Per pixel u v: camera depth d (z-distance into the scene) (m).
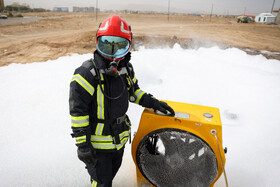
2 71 5.75
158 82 5.31
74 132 1.66
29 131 3.21
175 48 9.48
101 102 1.71
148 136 1.97
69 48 10.65
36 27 21.56
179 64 6.86
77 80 1.62
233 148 3.05
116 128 1.80
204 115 2.04
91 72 1.65
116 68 1.66
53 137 3.11
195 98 4.61
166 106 2.02
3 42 13.48
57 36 16.02
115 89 1.75
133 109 4.00
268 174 2.57
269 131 3.45
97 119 1.77
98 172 1.84
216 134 1.90
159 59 7.13
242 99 4.64
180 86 5.17
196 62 7.16
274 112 4.07
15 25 22.81
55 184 2.27
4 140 2.96
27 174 2.37
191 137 1.91
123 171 2.50
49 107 3.95
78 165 2.56
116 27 1.68
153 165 2.07
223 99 4.61
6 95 4.29
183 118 1.95
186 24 34.53
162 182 2.07
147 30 22.91
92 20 34.50
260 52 13.23
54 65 6.36
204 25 33.03
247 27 31.86
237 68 6.71
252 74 6.19
